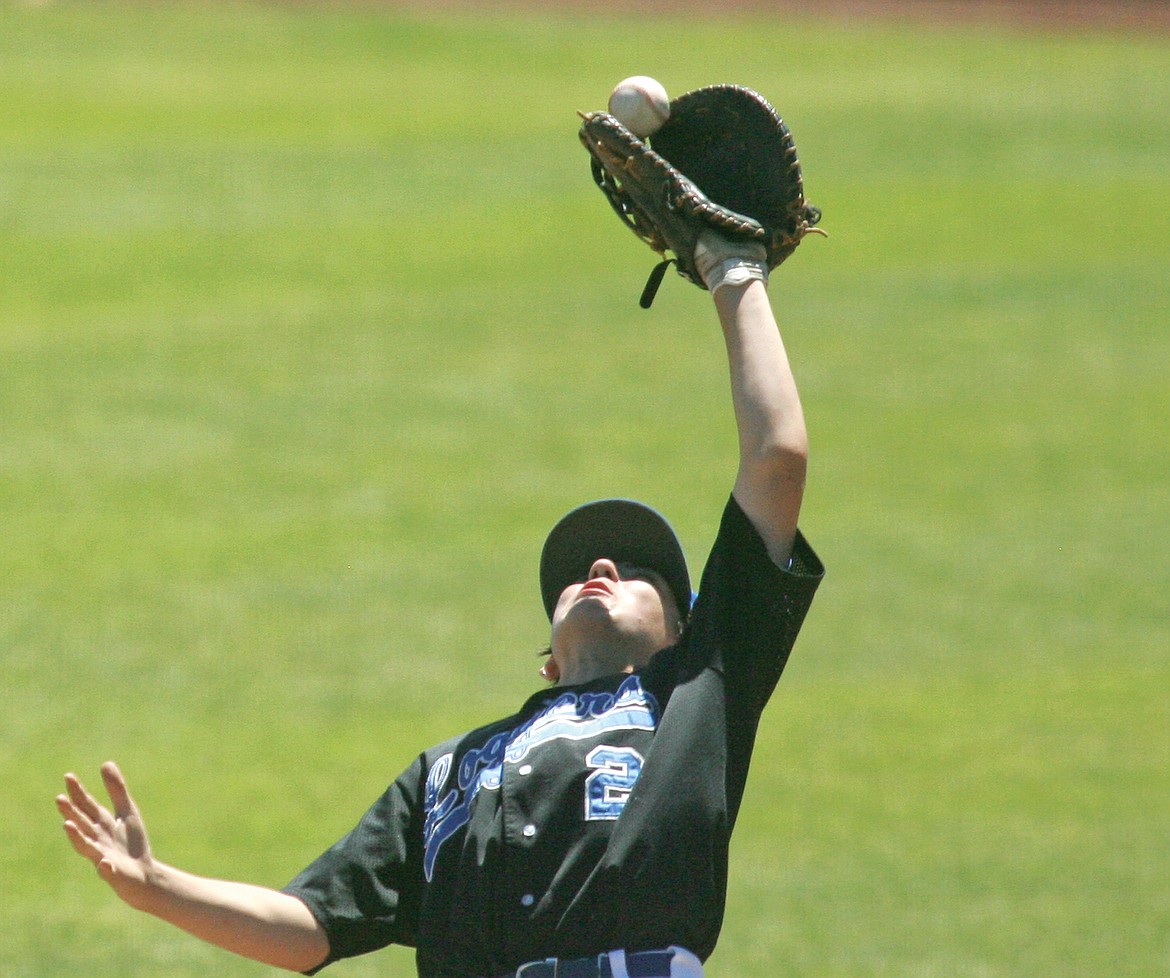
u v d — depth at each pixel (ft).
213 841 92.32
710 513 146.72
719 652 34.32
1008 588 134.82
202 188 239.71
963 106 308.40
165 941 82.64
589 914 32.19
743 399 35.24
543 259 222.28
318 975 80.23
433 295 207.31
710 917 33.06
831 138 285.64
